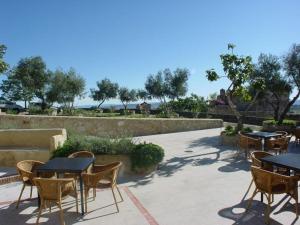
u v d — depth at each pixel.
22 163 6.43
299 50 17.50
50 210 5.94
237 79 12.61
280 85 18.12
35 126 16.06
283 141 9.21
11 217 5.74
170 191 6.94
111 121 16.56
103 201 6.40
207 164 9.32
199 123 18.58
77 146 8.48
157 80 37.66
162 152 8.72
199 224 5.28
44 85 31.59
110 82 47.22
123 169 8.28
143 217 5.61
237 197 6.45
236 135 12.28
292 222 5.23
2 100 31.31
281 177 5.15
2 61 14.04
